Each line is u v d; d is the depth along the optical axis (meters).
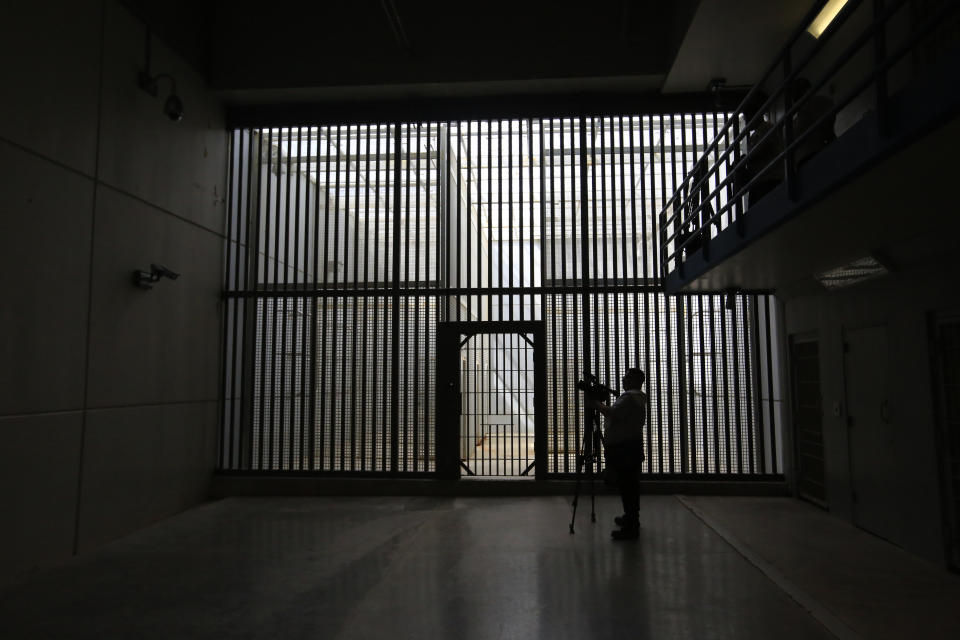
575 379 7.72
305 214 8.14
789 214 3.86
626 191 8.20
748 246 4.73
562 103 7.89
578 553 5.10
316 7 7.67
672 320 7.69
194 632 3.62
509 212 8.02
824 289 6.23
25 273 4.79
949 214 3.85
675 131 8.23
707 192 6.71
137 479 6.16
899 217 3.93
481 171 8.38
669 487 7.41
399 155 8.13
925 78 2.53
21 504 4.73
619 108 7.82
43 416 4.96
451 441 7.67
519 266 7.92
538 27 7.47
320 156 8.20
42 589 4.39
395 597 4.14
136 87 6.24
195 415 7.32
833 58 6.20
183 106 7.10
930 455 4.60
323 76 7.62
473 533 5.78
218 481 7.71
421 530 5.92
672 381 7.63
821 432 6.52
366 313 8.02
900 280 4.92
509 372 7.95
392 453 7.78
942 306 4.43
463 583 4.40
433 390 8.02
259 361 8.11
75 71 5.36
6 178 4.62
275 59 7.66
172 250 6.86
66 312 5.23
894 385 5.05
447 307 8.01
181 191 7.05
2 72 4.59
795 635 3.48
